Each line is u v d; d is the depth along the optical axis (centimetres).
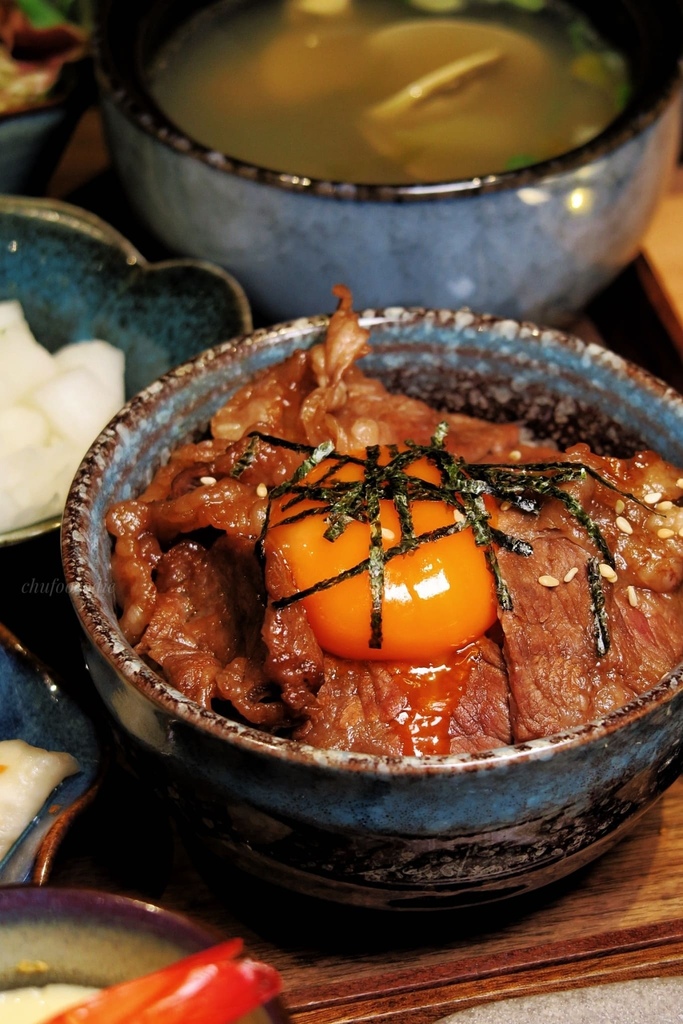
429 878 33
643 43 48
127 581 36
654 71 46
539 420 40
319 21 53
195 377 38
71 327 47
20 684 38
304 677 34
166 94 49
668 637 35
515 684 34
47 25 53
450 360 40
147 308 46
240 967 30
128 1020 30
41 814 37
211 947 31
